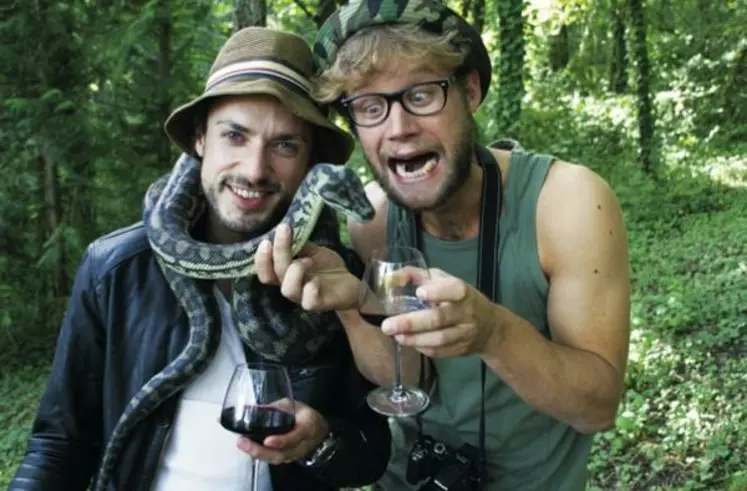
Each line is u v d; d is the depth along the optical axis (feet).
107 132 12.14
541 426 3.57
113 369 3.44
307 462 3.32
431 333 2.77
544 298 3.48
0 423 10.68
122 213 12.51
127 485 3.37
